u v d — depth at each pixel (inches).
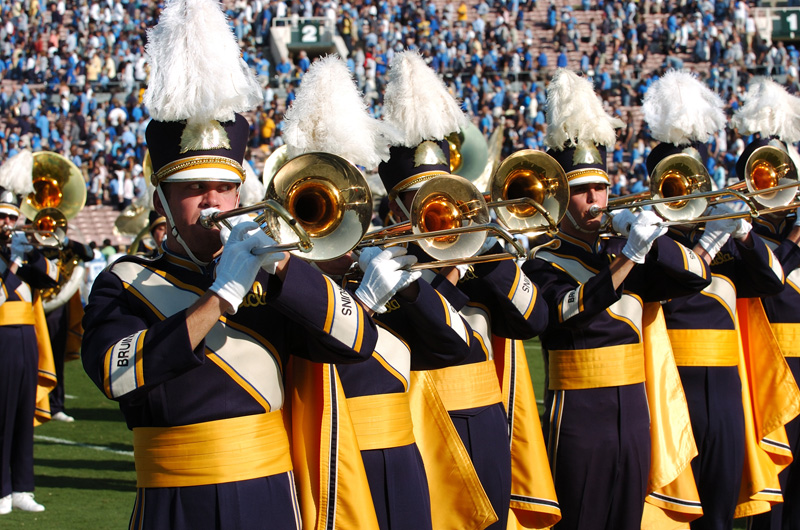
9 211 279.4
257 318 118.2
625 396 181.3
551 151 188.7
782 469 223.1
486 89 1059.9
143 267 119.3
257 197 227.8
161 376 106.9
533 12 1221.7
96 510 257.4
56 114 1082.7
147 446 115.0
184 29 114.9
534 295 168.4
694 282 185.0
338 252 116.0
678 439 190.4
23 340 262.5
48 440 357.7
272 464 116.6
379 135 157.9
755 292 214.1
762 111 248.4
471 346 149.7
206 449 113.1
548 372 187.3
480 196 142.9
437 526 157.2
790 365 237.3
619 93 1048.2
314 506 133.6
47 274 292.4
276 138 946.7
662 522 192.2
